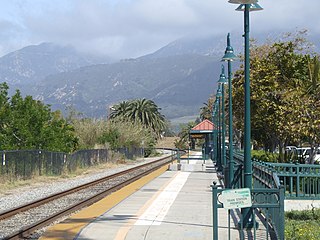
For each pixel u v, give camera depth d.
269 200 11.79
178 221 14.64
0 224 16.06
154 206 17.94
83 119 66.88
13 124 37.38
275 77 33.00
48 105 44.09
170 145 142.75
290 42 34.56
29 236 13.68
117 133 67.81
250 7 12.63
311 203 18.98
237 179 20.97
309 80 29.98
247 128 12.34
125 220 14.83
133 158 72.25
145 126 93.88
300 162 26.81
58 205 20.81
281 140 33.06
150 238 12.34
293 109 27.56
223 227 13.34
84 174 42.09
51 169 37.75
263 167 15.18
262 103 32.81
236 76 39.72
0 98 38.19
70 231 13.38
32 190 27.94
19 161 32.62
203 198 20.45
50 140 40.50
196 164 46.78
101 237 12.55
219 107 41.25
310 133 26.44
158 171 40.00
